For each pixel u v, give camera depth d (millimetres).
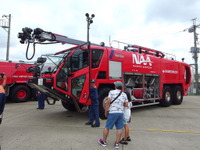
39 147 3941
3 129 5371
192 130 5262
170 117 7105
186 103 11875
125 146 4000
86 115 7500
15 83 12180
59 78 5730
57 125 5832
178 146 4000
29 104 11156
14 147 3945
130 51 8336
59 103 11594
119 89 4105
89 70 6137
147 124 5977
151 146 4000
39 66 6500
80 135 4758
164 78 9695
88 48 6074
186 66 11781
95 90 5652
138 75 8219
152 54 9891
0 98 3828
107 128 3961
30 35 6055
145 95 8492
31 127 5594
